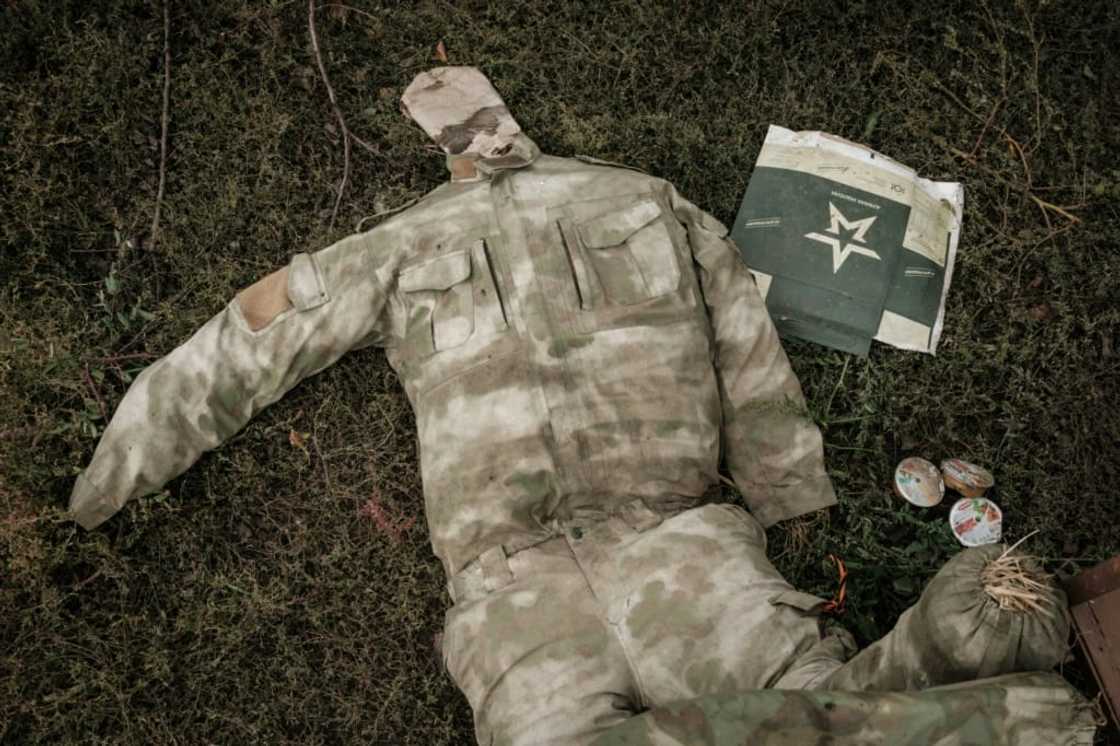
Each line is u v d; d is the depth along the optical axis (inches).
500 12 110.6
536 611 85.0
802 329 107.0
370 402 104.7
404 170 109.2
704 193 110.1
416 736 99.1
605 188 96.7
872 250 107.9
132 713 96.3
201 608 99.0
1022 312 108.3
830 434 106.7
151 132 107.3
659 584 84.9
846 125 112.5
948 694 67.7
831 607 87.4
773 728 69.3
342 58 109.9
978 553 71.4
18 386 97.3
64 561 97.6
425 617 101.6
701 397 92.4
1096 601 87.2
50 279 102.8
